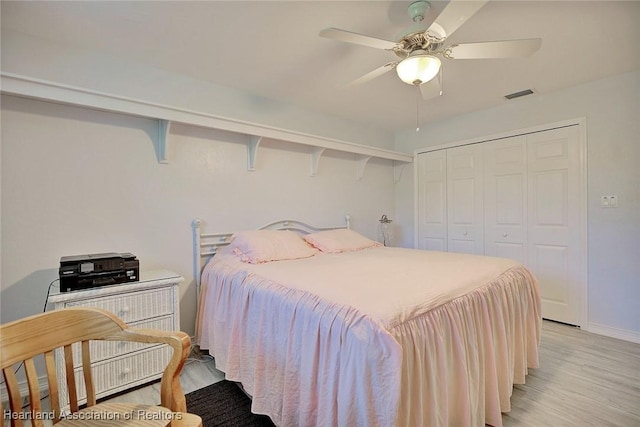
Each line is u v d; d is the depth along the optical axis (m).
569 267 2.76
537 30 1.77
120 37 1.81
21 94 1.59
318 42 1.89
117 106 1.87
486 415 1.50
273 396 1.48
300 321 1.35
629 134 2.42
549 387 1.82
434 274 1.69
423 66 1.59
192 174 2.43
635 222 2.41
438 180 3.73
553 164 2.82
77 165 1.94
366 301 1.23
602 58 2.14
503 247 3.18
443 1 1.50
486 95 2.84
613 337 2.51
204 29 1.74
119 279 1.77
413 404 1.12
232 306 1.88
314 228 3.28
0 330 0.78
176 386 0.93
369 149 3.46
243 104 2.65
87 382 0.94
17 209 1.75
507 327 1.69
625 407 1.63
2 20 1.62
